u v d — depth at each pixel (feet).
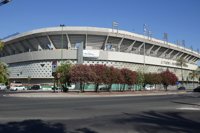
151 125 42.01
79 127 39.04
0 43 131.34
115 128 38.63
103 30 299.79
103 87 249.55
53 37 304.91
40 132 35.12
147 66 350.23
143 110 66.33
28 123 42.63
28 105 79.66
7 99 114.42
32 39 324.60
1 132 34.86
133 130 37.17
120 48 323.78
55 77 191.42
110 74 199.11
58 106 76.43
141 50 349.20
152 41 352.28
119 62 310.45
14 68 351.87
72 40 304.91
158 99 118.11
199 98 124.98
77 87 233.14
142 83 253.03
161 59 371.15
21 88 272.51
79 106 76.95
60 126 39.83
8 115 53.26
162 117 52.90
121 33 313.73
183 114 58.39
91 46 310.04
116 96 155.94
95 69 191.01
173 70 401.49
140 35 340.18
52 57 299.58
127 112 61.16
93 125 41.06
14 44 362.94
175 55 416.05
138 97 140.56
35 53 312.29
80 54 283.18
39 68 310.45
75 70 182.70
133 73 224.33
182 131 36.86
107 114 56.59
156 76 263.08
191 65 455.22
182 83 412.98
